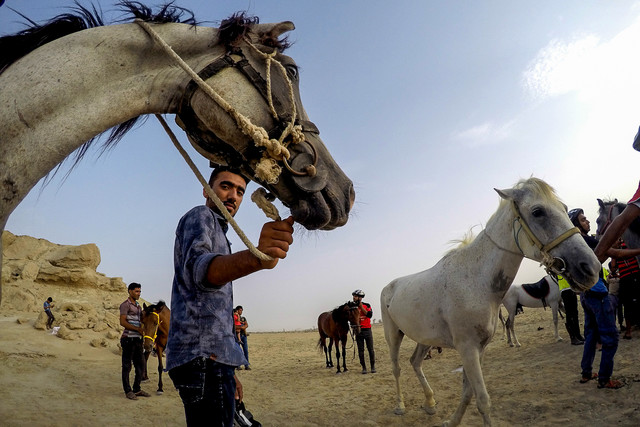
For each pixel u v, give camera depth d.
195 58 1.76
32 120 1.44
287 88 1.79
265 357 17.69
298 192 1.70
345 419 6.40
